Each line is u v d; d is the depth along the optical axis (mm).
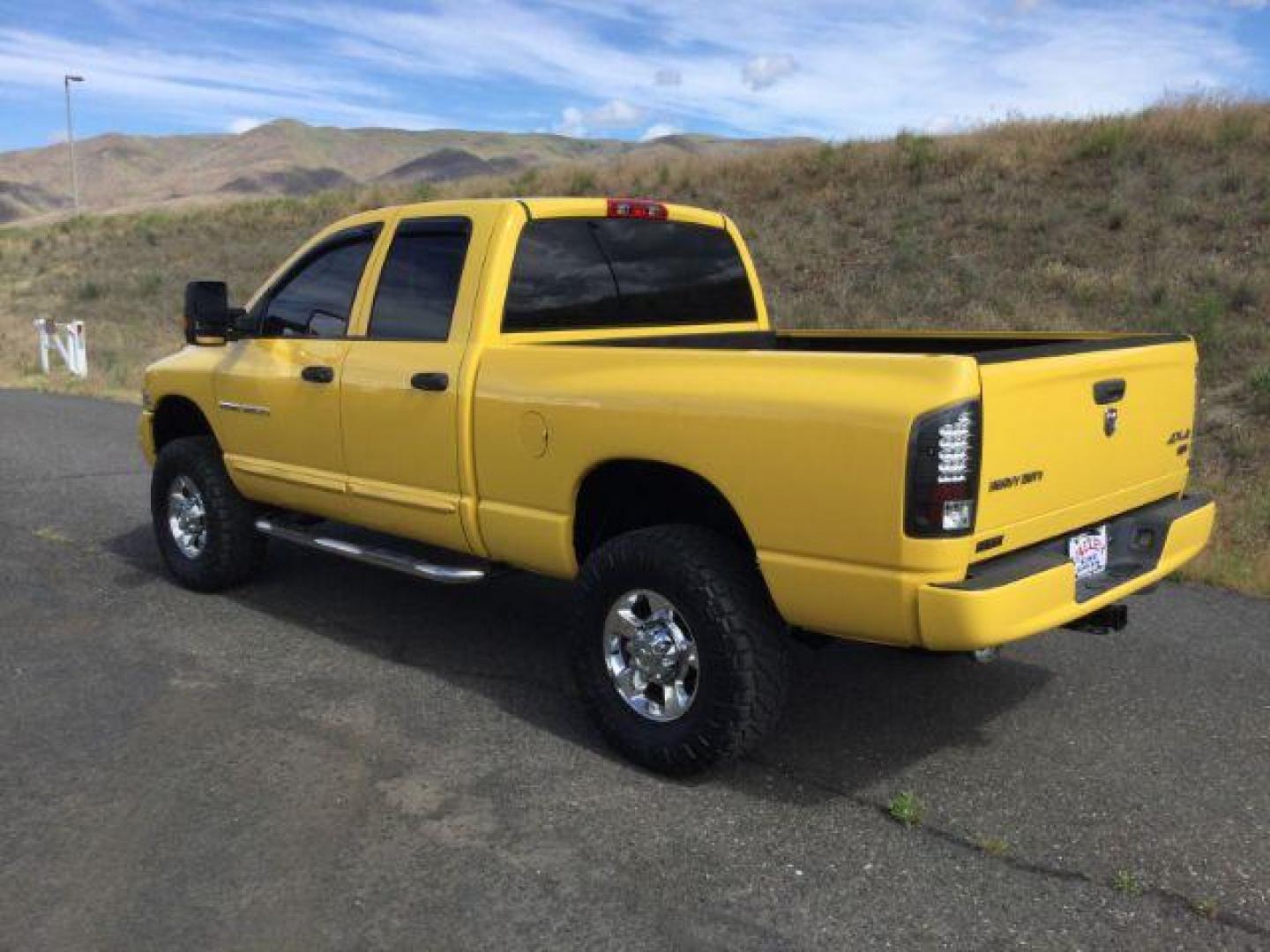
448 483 4746
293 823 3723
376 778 4051
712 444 3811
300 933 3123
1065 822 3756
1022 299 13961
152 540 7402
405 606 6043
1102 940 3107
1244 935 3129
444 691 4879
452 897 3303
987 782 4047
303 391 5355
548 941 3102
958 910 3252
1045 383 3639
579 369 4223
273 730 4457
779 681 3916
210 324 5754
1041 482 3691
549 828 3711
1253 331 11570
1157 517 4293
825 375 3584
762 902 3289
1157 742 4371
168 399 6406
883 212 18562
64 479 9438
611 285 5125
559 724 4551
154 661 5211
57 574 6629
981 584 3420
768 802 3898
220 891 3324
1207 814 3805
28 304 27500
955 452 3357
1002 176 18625
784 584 3709
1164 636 5578
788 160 22547
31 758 4191
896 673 5117
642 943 3090
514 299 4707
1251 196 15062
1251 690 4891
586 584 4211
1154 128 17922
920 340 5484
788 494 3645
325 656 5297
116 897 3289
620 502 4559
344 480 5242
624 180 24703
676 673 4055
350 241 5328
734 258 5812
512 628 5707
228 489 6062
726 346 5633
